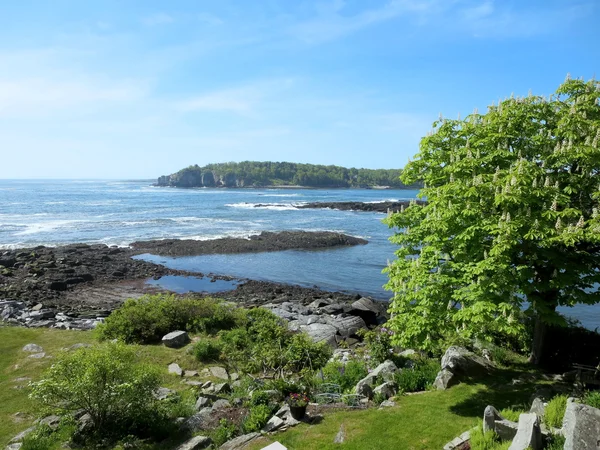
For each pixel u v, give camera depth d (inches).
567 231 360.2
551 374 481.1
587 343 510.0
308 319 903.7
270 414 423.5
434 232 454.3
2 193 5585.6
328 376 524.1
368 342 619.5
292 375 565.6
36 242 1905.8
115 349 449.1
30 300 1091.3
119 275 1413.6
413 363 533.0
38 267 1389.0
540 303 413.4
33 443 392.8
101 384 411.5
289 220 2918.3
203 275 1456.7
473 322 396.5
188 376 582.9
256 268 1569.9
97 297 1181.1
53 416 449.7
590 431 259.4
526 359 543.2
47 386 401.4
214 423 423.5
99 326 738.8
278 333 671.1
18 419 454.9
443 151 494.6
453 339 560.7
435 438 353.4
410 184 536.7
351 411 421.7
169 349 672.4
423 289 429.7
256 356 615.5
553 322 411.8
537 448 285.1
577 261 432.5
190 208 3678.6
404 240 494.6
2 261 1423.5
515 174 378.9
